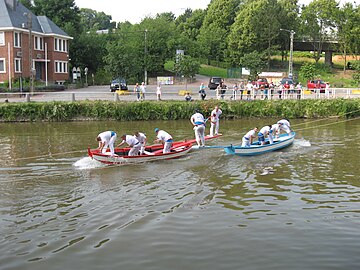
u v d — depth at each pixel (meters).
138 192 13.97
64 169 16.78
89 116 32.25
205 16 95.56
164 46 68.69
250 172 16.61
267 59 74.69
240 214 12.03
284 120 22.11
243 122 31.83
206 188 14.48
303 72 63.53
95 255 9.59
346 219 11.68
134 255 9.58
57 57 56.97
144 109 32.53
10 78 47.22
